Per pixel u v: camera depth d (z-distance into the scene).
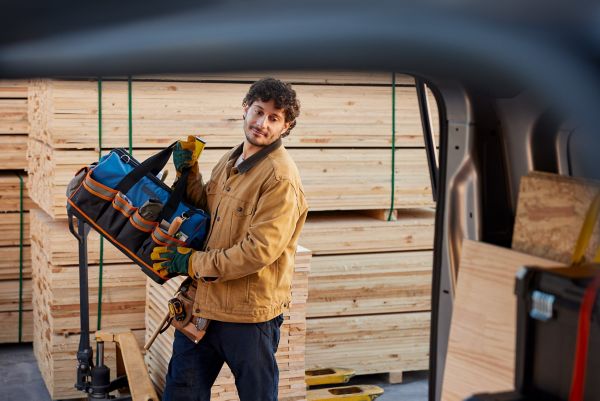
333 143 5.15
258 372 3.51
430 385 2.28
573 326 1.68
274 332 3.57
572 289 1.66
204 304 3.45
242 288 3.42
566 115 1.87
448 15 1.25
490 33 1.32
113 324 4.95
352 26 1.18
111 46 1.03
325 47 1.19
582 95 1.65
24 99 5.89
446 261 2.18
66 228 4.91
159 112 4.85
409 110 5.25
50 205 4.88
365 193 5.23
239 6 1.07
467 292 2.03
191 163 3.54
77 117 4.73
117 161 3.52
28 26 0.98
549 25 1.33
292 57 1.17
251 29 1.10
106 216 3.50
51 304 4.88
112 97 4.77
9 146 5.92
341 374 5.13
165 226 3.43
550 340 1.73
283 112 3.38
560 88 1.63
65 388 4.96
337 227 5.21
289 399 4.53
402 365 5.40
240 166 3.43
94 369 4.42
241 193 3.41
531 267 1.75
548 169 2.02
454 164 2.12
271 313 3.50
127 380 4.52
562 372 1.71
